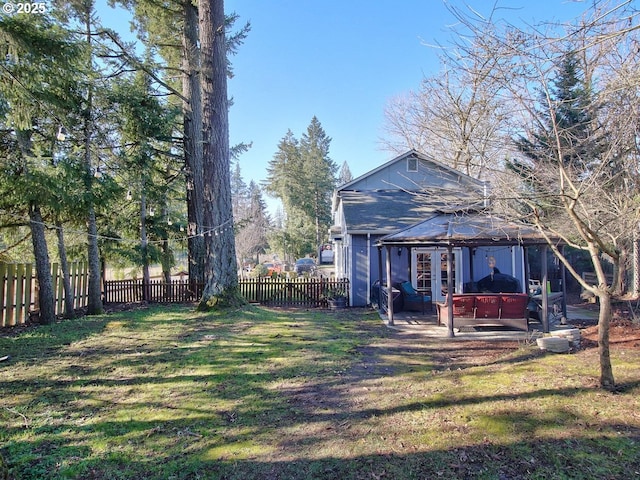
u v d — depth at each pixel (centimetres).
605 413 378
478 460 314
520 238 789
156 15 1438
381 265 1284
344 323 1009
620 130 418
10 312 935
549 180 521
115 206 1368
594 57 442
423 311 1173
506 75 433
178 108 1452
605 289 441
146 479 305
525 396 432
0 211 924
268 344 748
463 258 1381
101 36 1142
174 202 1834
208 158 1122
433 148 2097
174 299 1405
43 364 617
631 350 587
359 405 444
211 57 1108
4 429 394
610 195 521
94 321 987
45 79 828
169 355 668
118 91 1159
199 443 362
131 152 1251
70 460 333
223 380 542
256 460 329
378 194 1633
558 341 620
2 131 870
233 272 1145
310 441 360
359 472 305
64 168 925
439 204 1056
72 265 1207
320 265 3800
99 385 523
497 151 590
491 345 746
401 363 623
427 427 376
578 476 285
